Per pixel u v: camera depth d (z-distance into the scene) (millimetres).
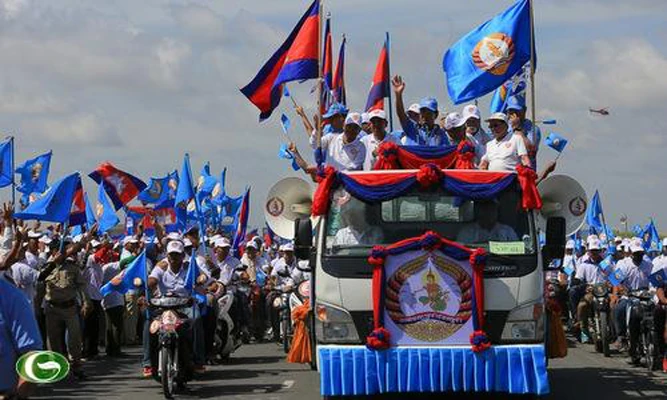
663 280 16125
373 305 11703
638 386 14688
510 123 14047
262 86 16734
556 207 13656
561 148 15117
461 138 14180
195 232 17453
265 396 14102
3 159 18688
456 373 11594
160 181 25234
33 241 18031
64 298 16109
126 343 22875
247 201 25750
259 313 23219
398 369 11609
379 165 12945
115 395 14406
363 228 12000
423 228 11992
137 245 20547
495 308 11695
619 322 17625
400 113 14531
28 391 5965
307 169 14016
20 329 6098
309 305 13805
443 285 11719
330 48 21766
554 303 13203
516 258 11812
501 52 15102
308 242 12367
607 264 19234
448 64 15523
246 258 23672
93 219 22109
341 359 11680
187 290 14383
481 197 12023
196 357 15320
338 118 14648
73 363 16266
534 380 11594
